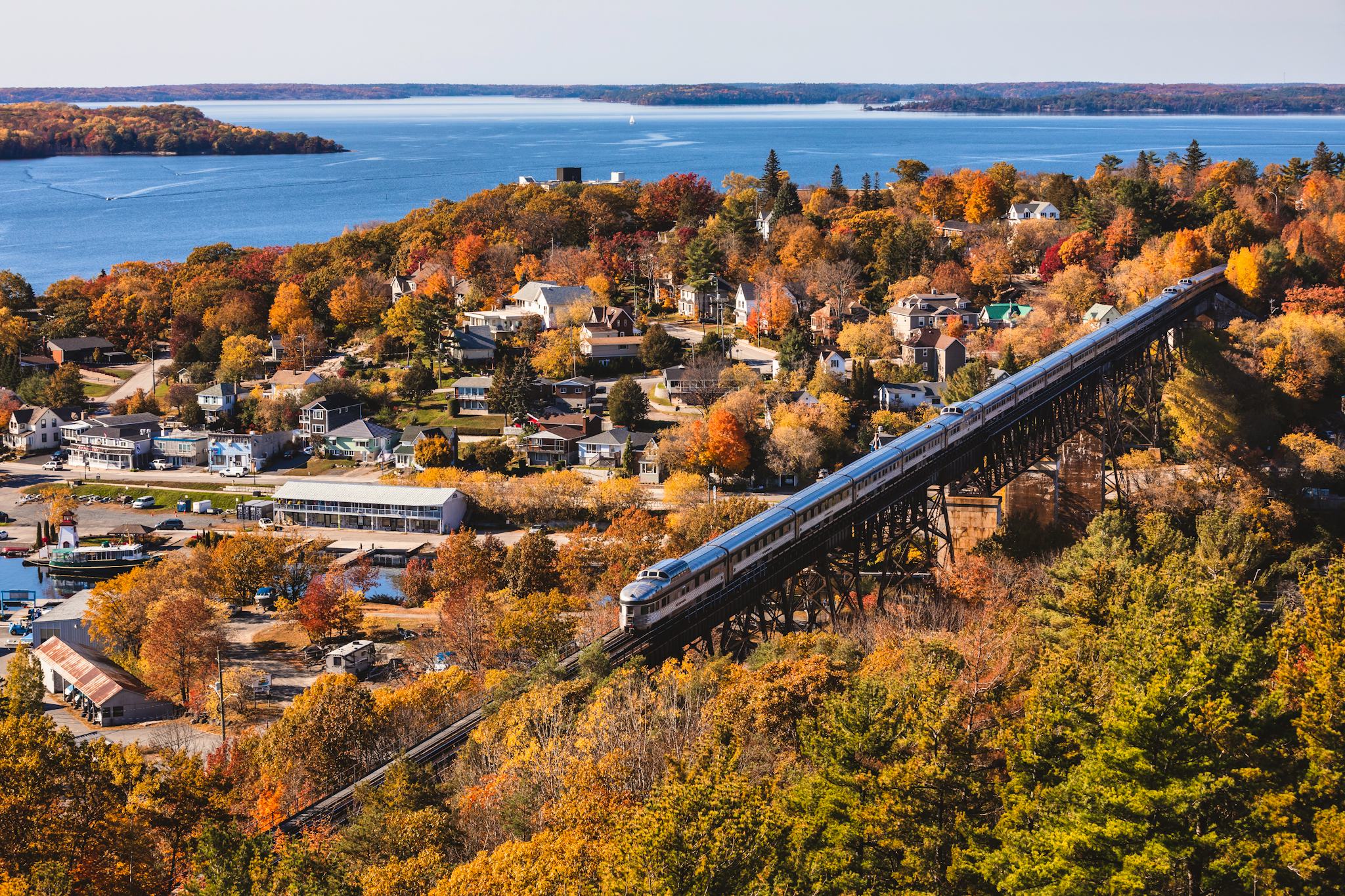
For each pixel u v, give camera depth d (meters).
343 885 44.09
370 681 106.75
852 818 42.66
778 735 55.69
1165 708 41.12
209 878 45.78
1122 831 39.31
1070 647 62.44
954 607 90.81
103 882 51.44
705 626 76.06
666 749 53.19
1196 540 109.50
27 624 125.75
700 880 37.00
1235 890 40.19
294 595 131.50
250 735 88.12
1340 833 39.25
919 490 100.00
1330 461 128.62
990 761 51.50
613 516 144.00
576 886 40.62
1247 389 147.75
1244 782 41.22
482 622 106.56
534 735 60.16
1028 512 124.50
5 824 51.94
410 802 54.41
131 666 112.69
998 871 41.38
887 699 48.09
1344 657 46.22
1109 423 131.12
